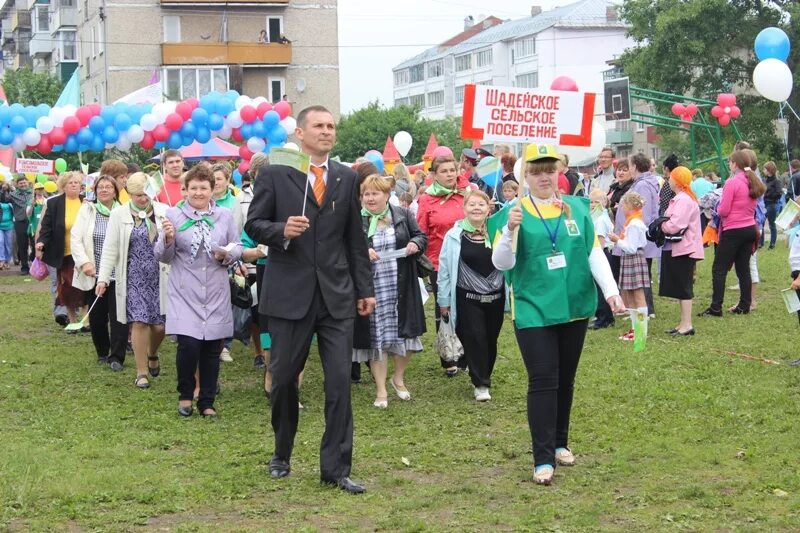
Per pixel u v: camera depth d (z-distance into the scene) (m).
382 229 9.14
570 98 6.62
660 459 7.05
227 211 8.88
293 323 6.46
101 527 5.70
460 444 7.64
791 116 47.66
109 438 7.98
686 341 11.64
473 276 9.09
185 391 8.78
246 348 12.01
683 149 54.19
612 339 11.98
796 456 6.97
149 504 6.18
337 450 6.48
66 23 67.38
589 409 8.55
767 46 16.17
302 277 6.43
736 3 48.44
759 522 5.62
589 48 85.62
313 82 57.38
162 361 11.39
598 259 6.61
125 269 9.96
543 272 6.54
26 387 10.03
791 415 8.17
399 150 27.98
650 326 12.78
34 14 79.00
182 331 8.61
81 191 13.49
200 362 8.78
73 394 9.70
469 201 9.11
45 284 20.30
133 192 9.75
